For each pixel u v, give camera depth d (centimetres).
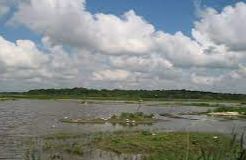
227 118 8138
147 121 6775
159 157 1927
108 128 5438
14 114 7919
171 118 7781
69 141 3906
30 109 9788
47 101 15850
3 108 10094
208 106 13212
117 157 3075
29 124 5766
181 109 11150
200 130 5297
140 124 6247
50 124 5825
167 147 3400
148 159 2150
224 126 6112
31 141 3900
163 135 4053
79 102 15100
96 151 3331
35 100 16975
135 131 4966
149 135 4153
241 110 9756
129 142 3691
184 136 3941
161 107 12100
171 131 4928
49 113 8362
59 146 3566
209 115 8831
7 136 4297
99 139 3956
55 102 14812
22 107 10756
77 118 6906
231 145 1114
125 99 19012
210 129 5528
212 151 1155
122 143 3656
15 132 4700
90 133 4647
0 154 3144
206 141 3616
